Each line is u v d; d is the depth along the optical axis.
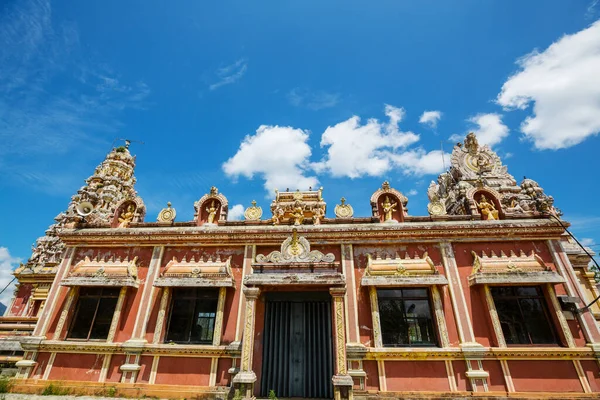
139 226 13.28
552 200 19.36
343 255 11.79
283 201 24.17
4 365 13.59
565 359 9.94
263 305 10.95
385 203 12.97
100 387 10.56
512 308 10.73
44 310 12.00
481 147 24.17
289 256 10.56
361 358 10.28
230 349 10.60
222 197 13.64
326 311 11.06
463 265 11.42
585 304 10.48
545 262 11.23
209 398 10.02
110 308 11.89
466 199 12.84
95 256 12.80
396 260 11.45
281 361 10.45
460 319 10.60
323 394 9.99
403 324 10.80
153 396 10.25
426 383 9.97
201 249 12.51
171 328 11.41
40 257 27.09
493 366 10.04
